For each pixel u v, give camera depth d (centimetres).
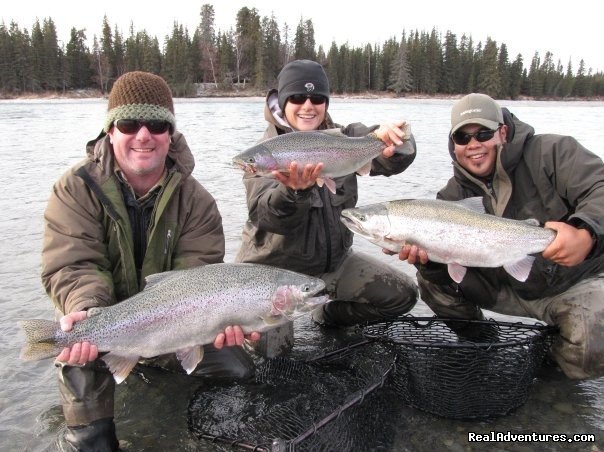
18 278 224
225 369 150
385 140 166
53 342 116
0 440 125
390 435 128
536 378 157
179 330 126
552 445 126
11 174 469
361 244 287
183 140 153
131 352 123
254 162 154
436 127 1002
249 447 119
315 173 147
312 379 152
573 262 137
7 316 187
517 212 160
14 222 313
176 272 130
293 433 126
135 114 134
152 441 127
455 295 172
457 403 134
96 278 134
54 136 800
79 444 120
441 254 149
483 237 144
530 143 158
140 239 147
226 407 141
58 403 141
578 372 145
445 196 174
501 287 168
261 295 129
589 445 125
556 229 136
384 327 169
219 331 129
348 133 194
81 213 138
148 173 142
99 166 142
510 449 125
